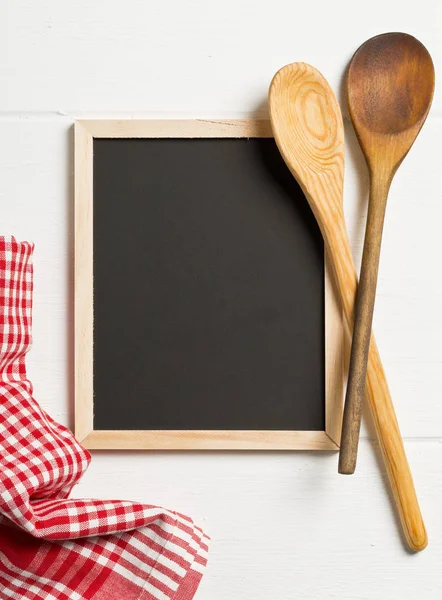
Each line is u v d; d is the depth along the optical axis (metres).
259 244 0.61
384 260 0.62
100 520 0.51
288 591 0.60
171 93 0.62
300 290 0.60
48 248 0.62
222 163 0.61
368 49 0.60
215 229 0.61
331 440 0.59
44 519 0.50
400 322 0.62
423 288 0.62
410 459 0.61
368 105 0.59
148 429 0.60
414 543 0.58
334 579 0.60
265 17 0.62
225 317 0.60
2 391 0.53
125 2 0.62
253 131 0.61
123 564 0.53
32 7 0.62
